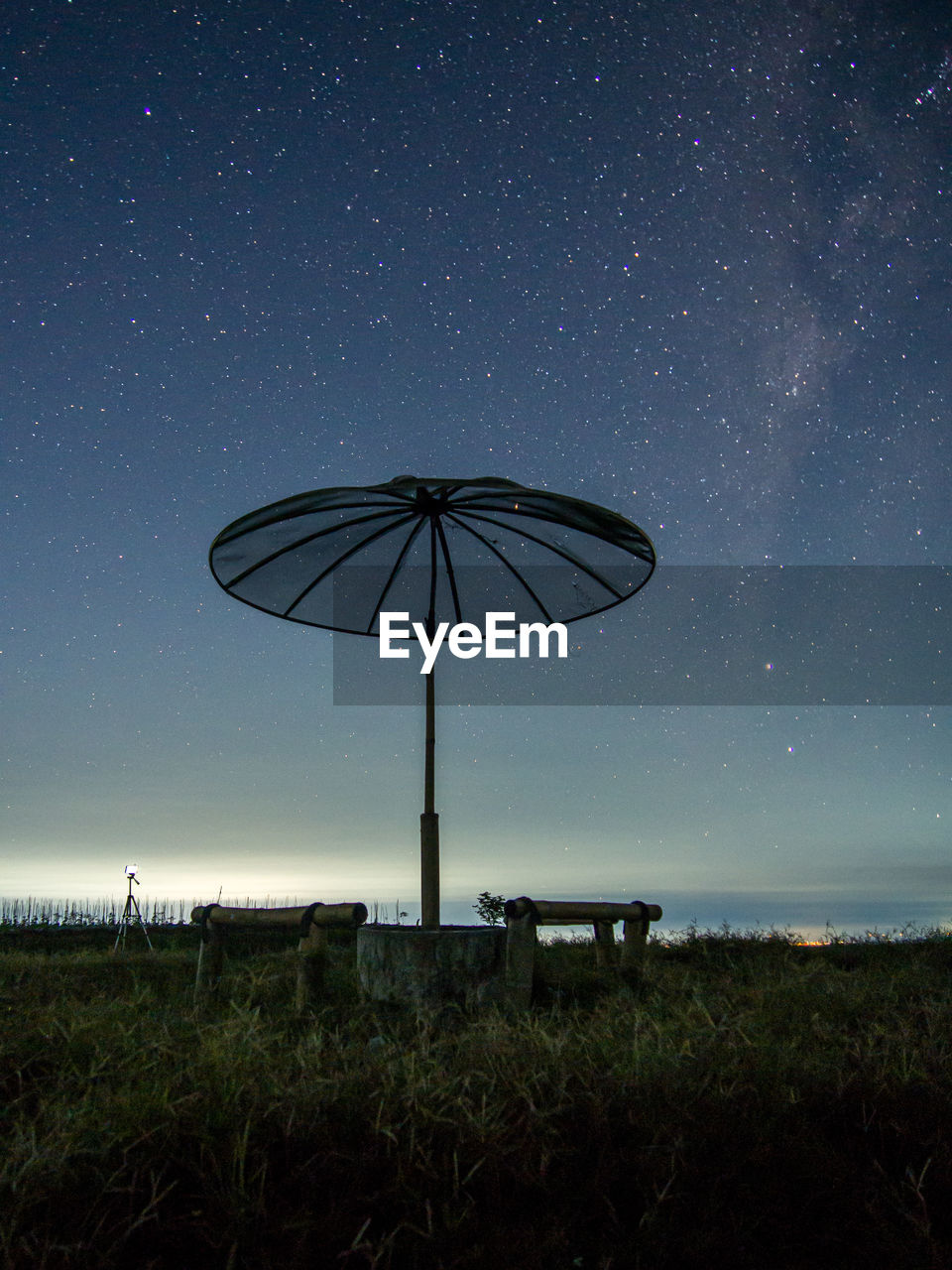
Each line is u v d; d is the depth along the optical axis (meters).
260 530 4.83
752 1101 2.57
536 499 4.70
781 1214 2.05
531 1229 1.92
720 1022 3.50
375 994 4.34
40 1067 3.09
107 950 7.78
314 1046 3.07
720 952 6.50
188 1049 3.17
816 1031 3.58
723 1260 1.88
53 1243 1.76
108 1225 1.89
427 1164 2.11
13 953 6.84
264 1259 1.77
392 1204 2.03
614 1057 2.97
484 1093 2.47
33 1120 2.38
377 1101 2.47
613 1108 2.52
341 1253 1.74
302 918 4.52
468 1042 3.25
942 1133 2.40
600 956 5.70
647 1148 2.22
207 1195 1.96
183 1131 2.24
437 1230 1.90
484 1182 2.10
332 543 5.32
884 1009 4.12
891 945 6.77
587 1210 2.06
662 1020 3.77
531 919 4.56
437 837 4.77
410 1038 3.74
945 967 5.86
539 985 4.95
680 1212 2.04
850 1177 2.21
